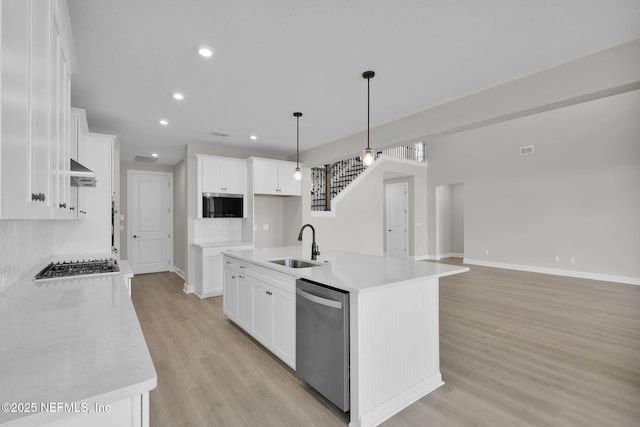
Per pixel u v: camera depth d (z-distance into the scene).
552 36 2.16
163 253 6.69
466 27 2.06
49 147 1.21
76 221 3.21
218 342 3.12
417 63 2.52
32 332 1.09
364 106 3.44
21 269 1.99
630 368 2.53
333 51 2.34
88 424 0.74
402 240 8.96
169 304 4.42
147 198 6.51
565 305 4.22
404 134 3.78
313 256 3.03
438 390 2.27
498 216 7.24
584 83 2.43
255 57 2.41
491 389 2.27
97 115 3.67
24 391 0.72
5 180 0.69
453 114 3.29
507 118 2.98
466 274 6.36
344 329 1.94
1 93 0.66
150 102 3.28
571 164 6.11
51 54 1.26
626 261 5.46
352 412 1.91
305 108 3.49
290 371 2.56
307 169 5.79
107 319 1.24
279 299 2.61
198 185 4.88
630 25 2.03
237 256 3.31
